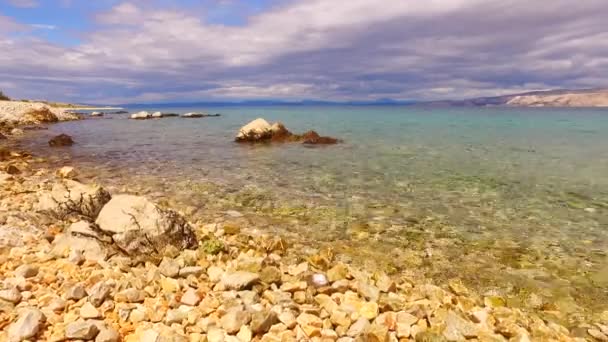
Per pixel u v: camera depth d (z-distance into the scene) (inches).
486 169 860.0
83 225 350.3
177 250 350.0
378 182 714.8
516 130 2016.5
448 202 582.6
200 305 235.0
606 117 3604.8
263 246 395.5
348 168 860.0
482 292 318.3
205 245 359.9
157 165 890.1
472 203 578.6
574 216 519.8
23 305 215.8
